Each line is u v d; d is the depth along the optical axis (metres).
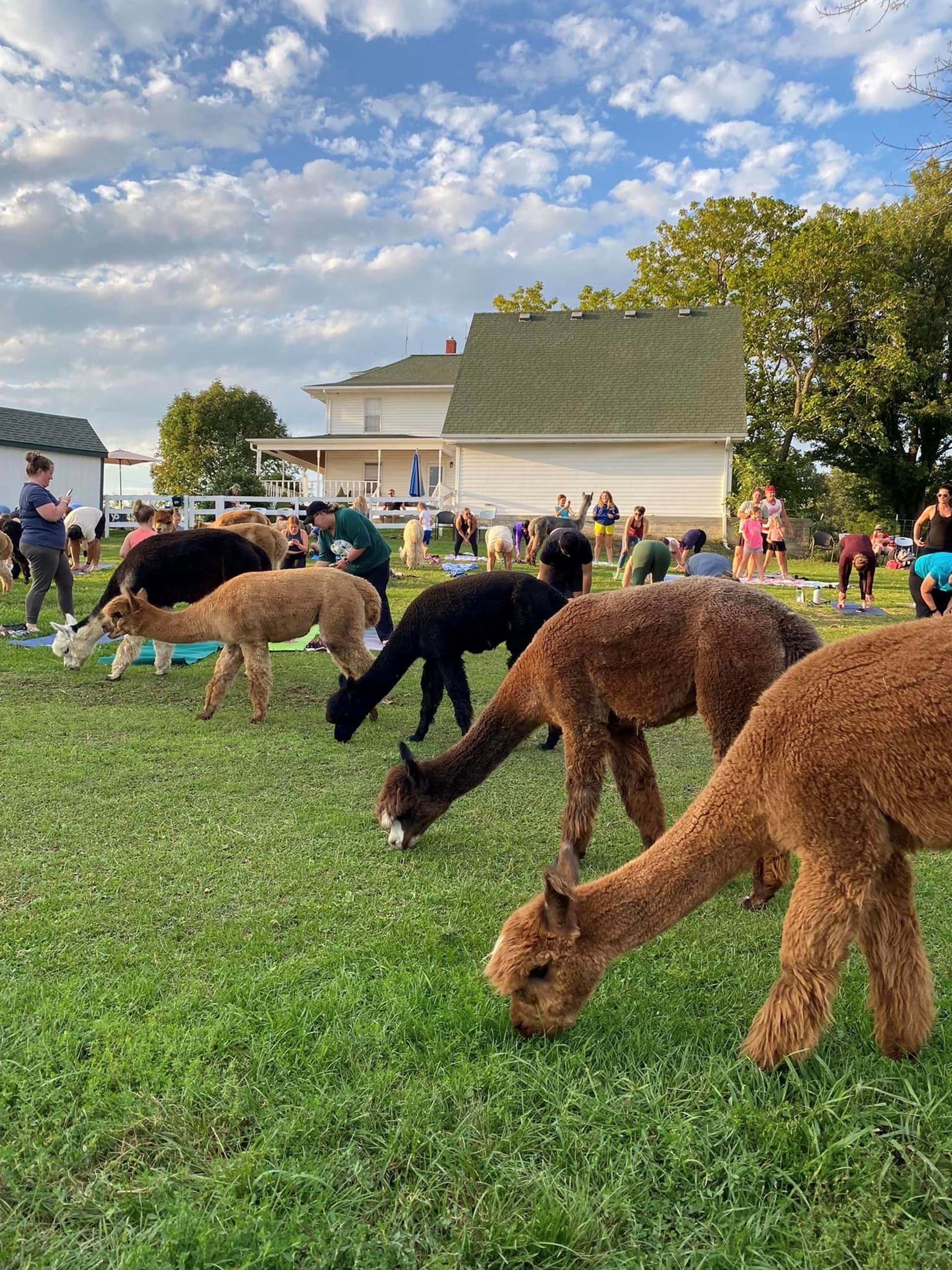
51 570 10.25
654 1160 2.18
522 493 28.39
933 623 2.39
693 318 30.95
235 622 6.84
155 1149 2.19
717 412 27.25
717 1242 1.95
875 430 33.97
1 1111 2.27
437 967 3.13
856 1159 2.16
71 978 2.97
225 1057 2.55
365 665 7.15
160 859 4.14
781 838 2.49
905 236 34.09
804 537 27.00
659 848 2.67
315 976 3.05
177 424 47.34
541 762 6.32
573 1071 2.50
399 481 34.06
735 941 3.48
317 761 5.98
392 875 4.05
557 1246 1.90
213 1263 1.83
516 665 4.22
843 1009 2.93
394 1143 2.19
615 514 21.33
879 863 2.35
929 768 2.20
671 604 3.69
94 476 33.94
